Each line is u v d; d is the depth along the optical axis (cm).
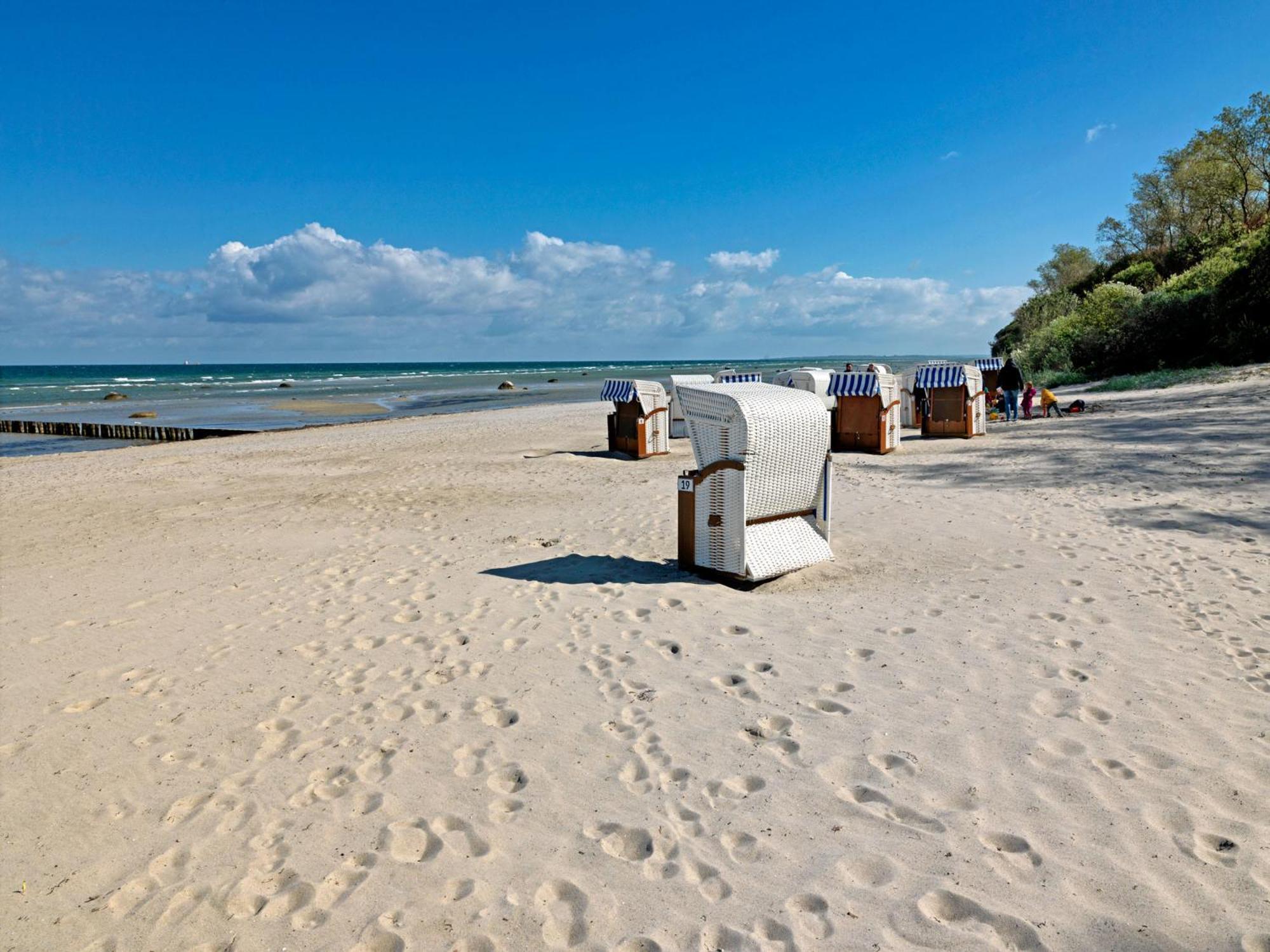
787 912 277
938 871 293
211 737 443
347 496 1279
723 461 664
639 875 302
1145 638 509
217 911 295
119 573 834
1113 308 3153
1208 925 258
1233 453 1175
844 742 395
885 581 662
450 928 279
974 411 1708
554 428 2453
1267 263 2495
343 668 534
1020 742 384
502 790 371
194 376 11956
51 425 3203
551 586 690
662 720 432
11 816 369
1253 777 343
